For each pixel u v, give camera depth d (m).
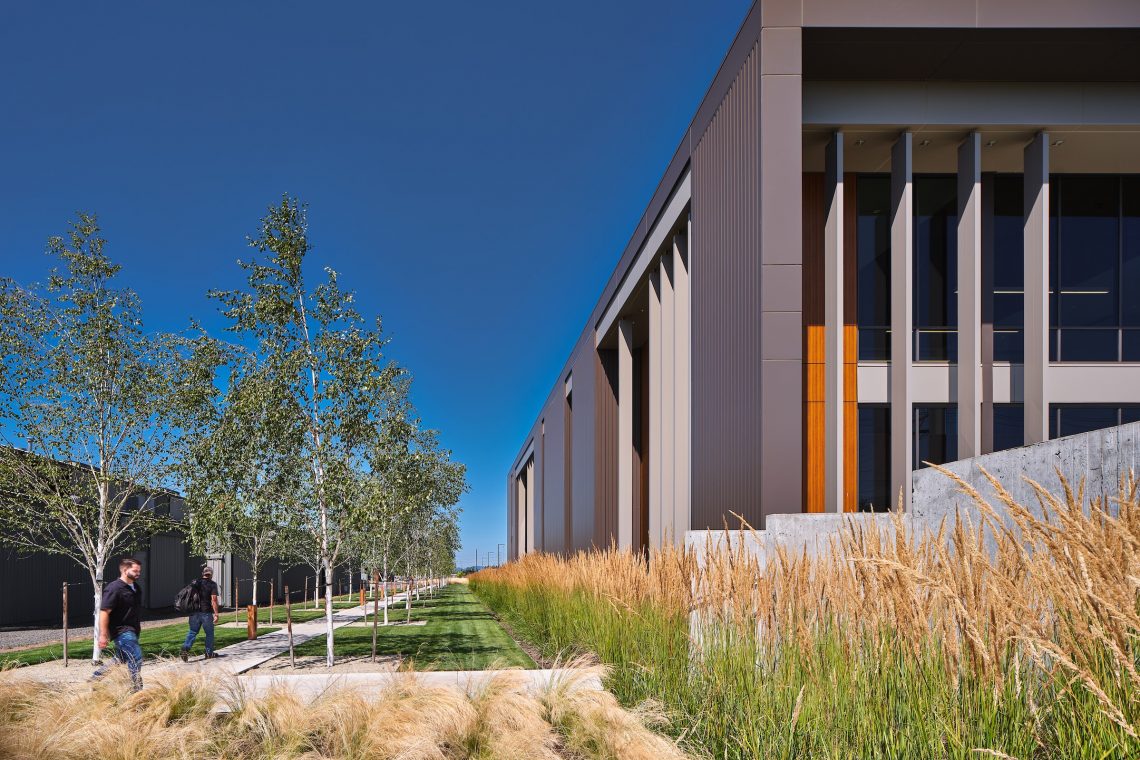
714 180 13.36
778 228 10.72
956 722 3.04
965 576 3.07
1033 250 12.76
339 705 6.42
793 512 10.33
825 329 13.22
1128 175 14.57
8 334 12.41
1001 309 14.31
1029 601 2.91
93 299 13.03
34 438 12.62
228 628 18.97
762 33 10.98
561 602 12.31
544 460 40.66
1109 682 2.60
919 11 11.00
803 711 4.23
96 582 12.89
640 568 9.31
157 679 7.18
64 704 6.55
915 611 3.34
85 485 13.37
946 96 12.53
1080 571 2.61
